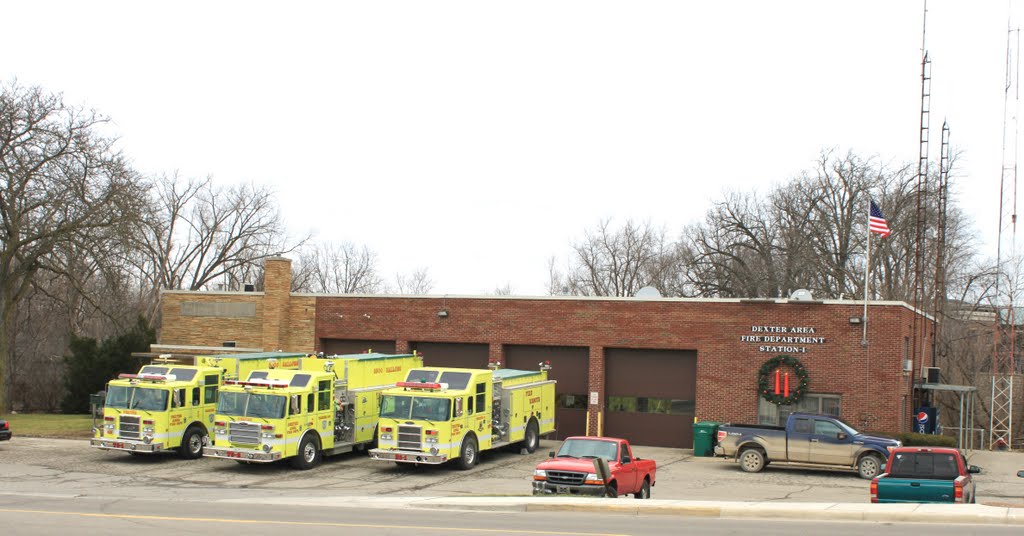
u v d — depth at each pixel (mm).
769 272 64062
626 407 39125
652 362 38938
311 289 92500
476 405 30312
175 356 40469
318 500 22172
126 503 20969
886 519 17969
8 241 44688
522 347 40969
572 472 21812
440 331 41781
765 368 36375
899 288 61781
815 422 29828
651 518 18688
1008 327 59156
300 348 43906
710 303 37562
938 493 19641
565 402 40188
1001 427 53312
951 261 62469
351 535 15961
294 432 28531
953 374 60031
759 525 17422
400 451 28312
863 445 29109
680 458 34375
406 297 42406
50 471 28172
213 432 31797
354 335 43188
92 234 44156
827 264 63062
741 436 30578
